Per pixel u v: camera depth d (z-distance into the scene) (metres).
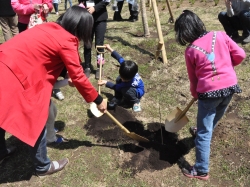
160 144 3.19
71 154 3.08
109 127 3.45
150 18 7.73
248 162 2.89
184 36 2.41
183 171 2.81
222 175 2.78
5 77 2.16
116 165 2.94
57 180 2.80
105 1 4.25
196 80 2.59
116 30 6.65
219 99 2.46
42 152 2.59
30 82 2.24
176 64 4.85
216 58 2.39
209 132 2.59
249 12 5.21
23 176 2.86
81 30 2.32
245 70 4.49
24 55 2.21
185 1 9.13
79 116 3.70
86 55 4.52
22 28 4.23
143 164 2.93
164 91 4.15
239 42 5.48
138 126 3.48
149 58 5.17
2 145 2.88
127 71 3.42
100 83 3.76
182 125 3.11
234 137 3.21
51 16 10.04
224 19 5.58
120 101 3.91
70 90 4.28
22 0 3.98
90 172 2.87
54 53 2.26
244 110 3.63
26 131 2.25
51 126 2.99
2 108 2.15
